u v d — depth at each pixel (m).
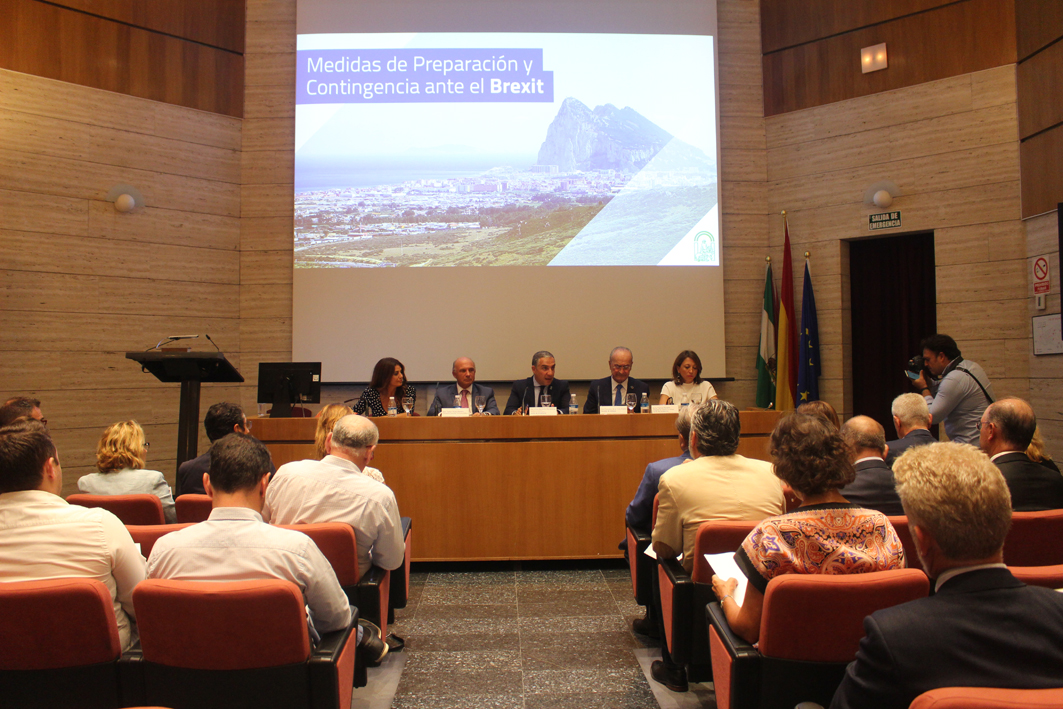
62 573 1.59
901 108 5.89
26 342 5.38
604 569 3.88
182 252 6.04
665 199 6.33
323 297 6.18
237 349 6.26
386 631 2.68
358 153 6.25
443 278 6.22
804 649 1.46
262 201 6.33
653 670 2.52
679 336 6.29
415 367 6.17
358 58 6.28
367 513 2.24
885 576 1.41
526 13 6.35
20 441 1.62
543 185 6.29
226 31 6.31
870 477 2.25
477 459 3.85
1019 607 1.00
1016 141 5.44
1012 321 5.42
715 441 2.19
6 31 5.38
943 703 0.88
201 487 2.88
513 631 2.97
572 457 3.86
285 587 1.47
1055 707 0.86
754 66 6.54
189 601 1.46
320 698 1.52
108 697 1.52
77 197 5.61
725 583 1.77
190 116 6.11
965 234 5.61
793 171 6.38
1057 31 5.03
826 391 6.15
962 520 1.02
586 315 6.25
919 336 6.00
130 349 5.78
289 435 3.81
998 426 2.39
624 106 6.35
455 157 6.27
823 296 6.20
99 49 5.74
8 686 1.50
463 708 2.30
